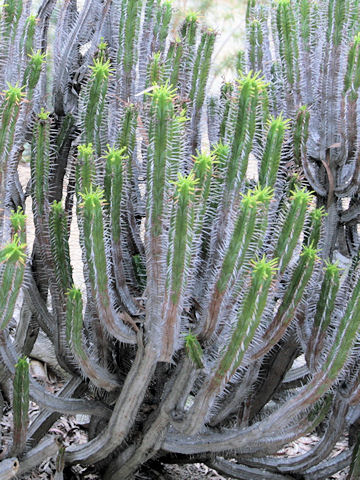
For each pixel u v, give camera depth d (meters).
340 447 3.61
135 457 2.63
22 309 3.13
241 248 1.99
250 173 5.21
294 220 2.07
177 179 1.97
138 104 2.44
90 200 1.96
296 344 2.79
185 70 2.68
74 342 2.21
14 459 2.34
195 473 3.19
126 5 2.61
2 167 2.01
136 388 2.33
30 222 5.48
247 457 2.81
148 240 2.03
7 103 1.93
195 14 2.71
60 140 2.83
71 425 3.40
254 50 3.01
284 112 2.93
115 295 2.36
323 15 3.00
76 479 2.77
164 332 2.13
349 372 2.38
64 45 3.04
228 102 2.67
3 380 2.45
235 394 2.60
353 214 2.93
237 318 1.97
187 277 2.01
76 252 5.26
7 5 2.27
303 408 2.19
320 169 2.94
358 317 1.98
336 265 2.33
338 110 2.87
